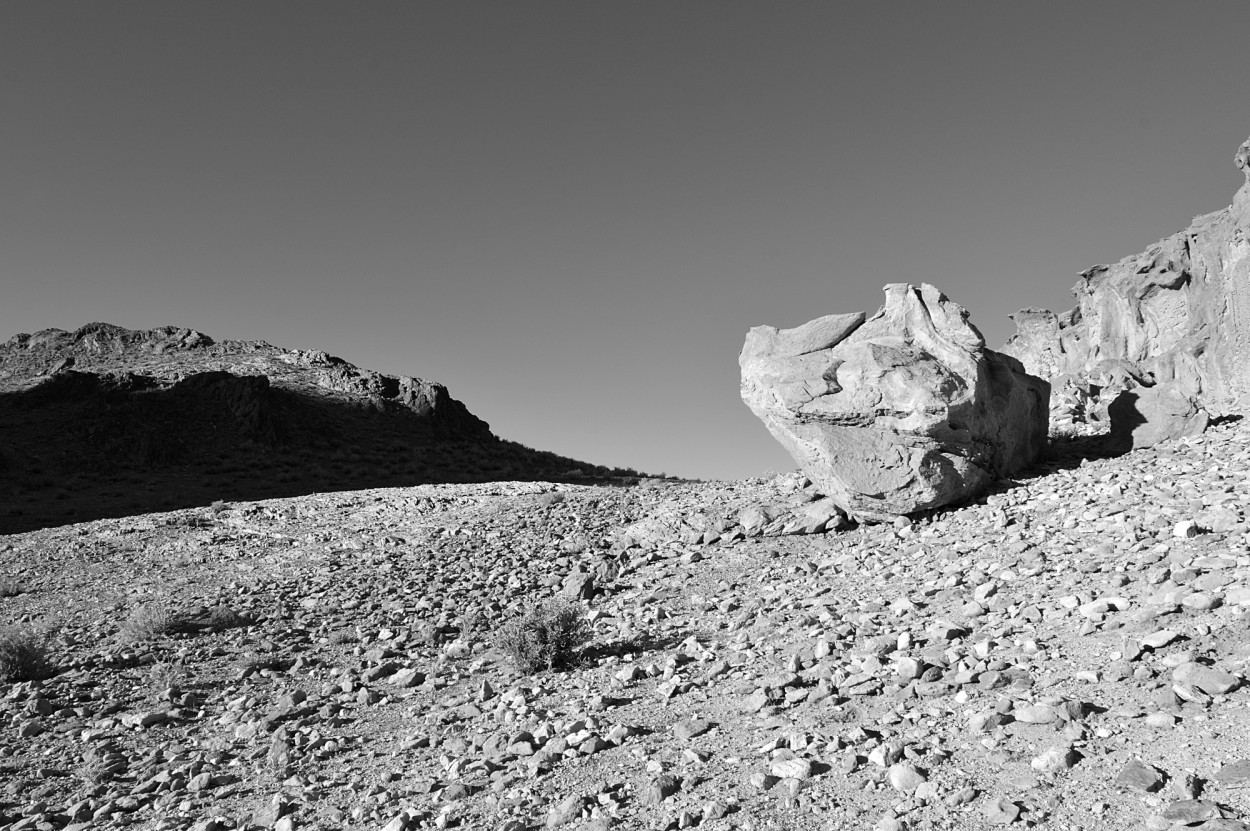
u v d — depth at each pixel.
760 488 22.06
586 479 55.59
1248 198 23.77
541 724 8.17
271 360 95.31
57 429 61.84
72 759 9.26
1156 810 4.77
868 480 15.51
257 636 15.05
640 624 13.12
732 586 14.67
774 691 8.11
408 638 14.27
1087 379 28.95
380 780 7.55
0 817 7.71
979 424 16.16
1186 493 12.77
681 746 7.24
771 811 5.64
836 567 14.30
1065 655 7.52
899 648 8.80
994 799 5.20
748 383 17.61
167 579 21.33
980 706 6.75
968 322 16.98
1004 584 10.55
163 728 10.30
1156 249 31.41
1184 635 7.17
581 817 6.04
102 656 13.90
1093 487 14.52
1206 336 25.19
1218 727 5.54
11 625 17.25
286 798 7.42
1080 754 5.60
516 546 21.61
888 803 5.47
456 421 82.25
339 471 58.31
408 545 23.30
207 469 55.69
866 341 17.14
